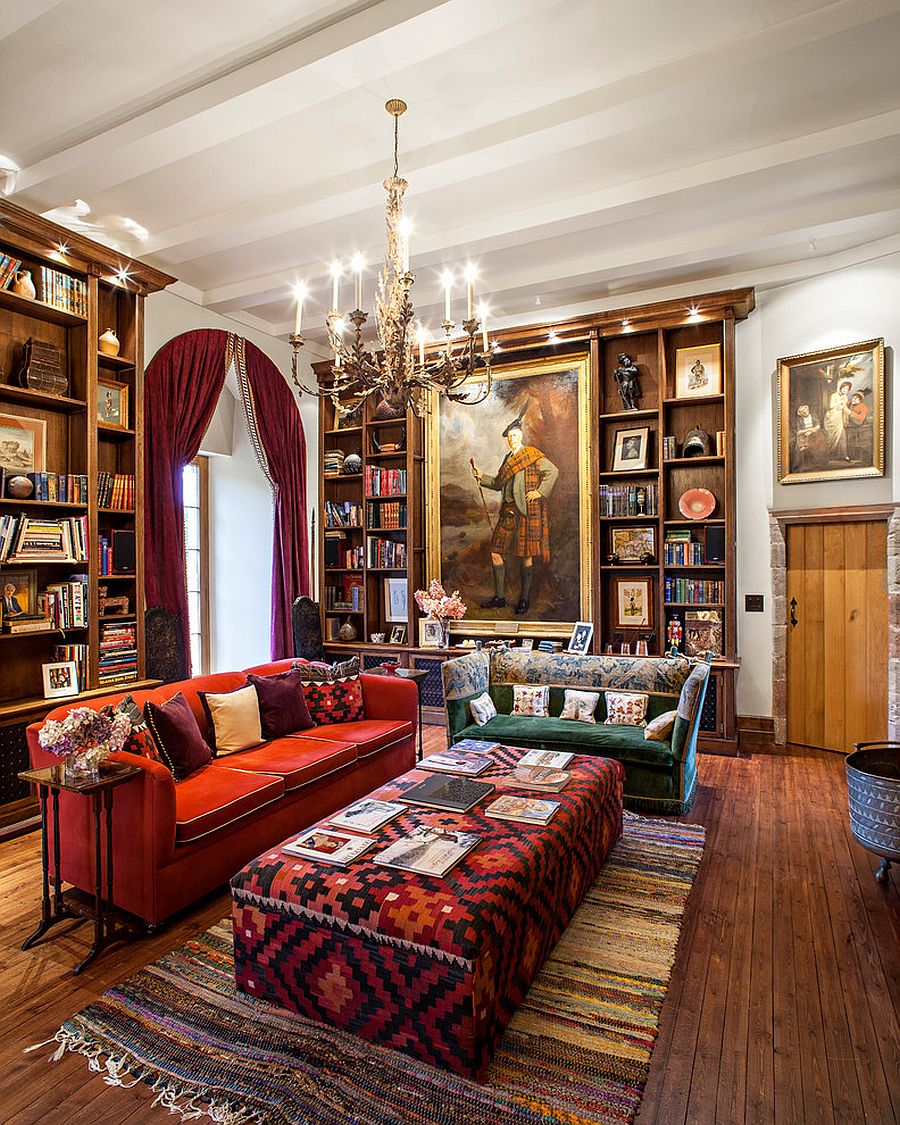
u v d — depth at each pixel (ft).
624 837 11.90
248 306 17.99
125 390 15.16
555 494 19.66
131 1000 7.45
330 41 8.75
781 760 16.53
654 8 8.70
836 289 16.70
